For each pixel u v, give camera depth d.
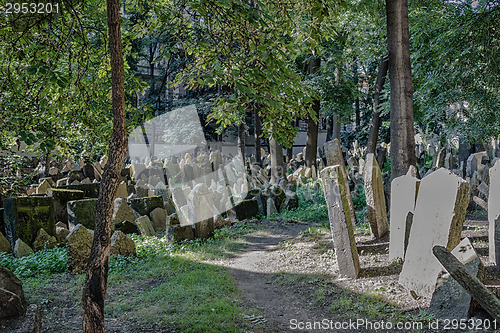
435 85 11.69
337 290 5.96
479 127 12.40
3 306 4.23
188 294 6.13
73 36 5.73
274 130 5.67
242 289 6.58
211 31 5.74
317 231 9.99
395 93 9.38
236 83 4.34
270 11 6.02
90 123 6.08
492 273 5.45
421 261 5.47
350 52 18.09
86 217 10.58
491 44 10.96
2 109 5.60
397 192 6.76
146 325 4.99
